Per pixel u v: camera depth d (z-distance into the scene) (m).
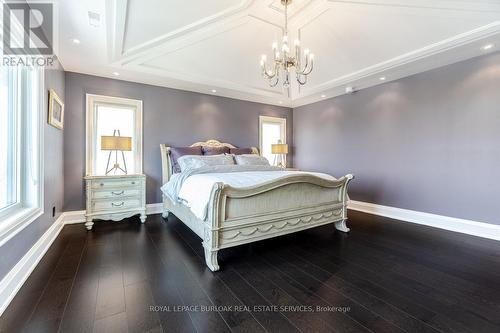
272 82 4.39
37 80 2.24
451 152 3.24
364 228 3.32
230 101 4.83
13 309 1.49
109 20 2.25
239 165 3.56
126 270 2.04
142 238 2.84
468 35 2.56
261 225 2.37
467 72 3.09
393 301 1.63
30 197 2.19
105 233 3.00
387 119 3.96
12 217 1.79
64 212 3.37
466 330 1.35
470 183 3.08
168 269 2.07
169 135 4.17
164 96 4.12
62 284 1.79
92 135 3.58
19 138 2.09
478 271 2.06
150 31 2.64
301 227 2.69
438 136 3.37
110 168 3.73
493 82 2.88
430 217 3.46
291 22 2.96
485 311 1.53
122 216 3.37
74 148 3.45
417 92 3.58
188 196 2.59
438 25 2.57
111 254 2.37
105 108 3.71
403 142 3.76
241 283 1.86
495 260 2.28
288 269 2.10
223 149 4.38
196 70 3.66
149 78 3.71
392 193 3.92
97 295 1.66
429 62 3.19
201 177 2.71
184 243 2.69
